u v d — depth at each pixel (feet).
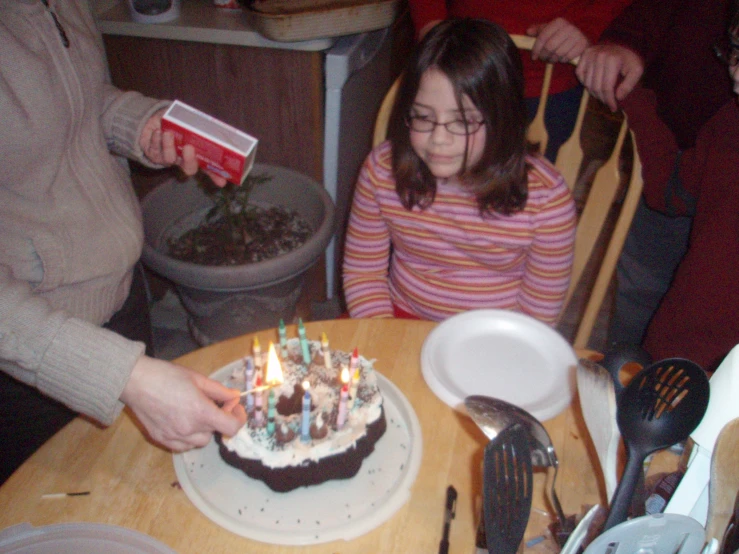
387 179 4.06
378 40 6.43
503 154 3.55
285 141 5.98
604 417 2.02
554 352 3.10
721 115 3.39
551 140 5.23
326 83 5.59
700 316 3.41
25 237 2.86
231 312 5.69
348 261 4.47
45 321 2.31
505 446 1.79
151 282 7.18
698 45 3.58
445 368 3.02
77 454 2.58
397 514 2.43
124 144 3.61
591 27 4.22
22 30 2.69
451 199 3.92
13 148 2.67
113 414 2.39
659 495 2.19
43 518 2.35
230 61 5.55
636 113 4.03
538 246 3.94
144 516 2.39
